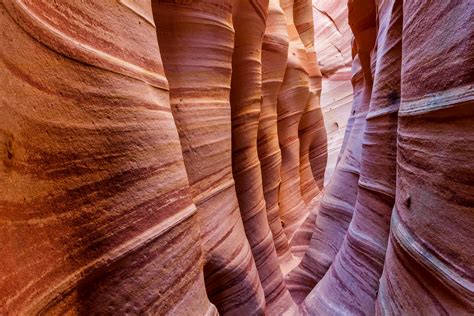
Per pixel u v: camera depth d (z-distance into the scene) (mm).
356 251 3201
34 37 1201
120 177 1577
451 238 1469
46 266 1207
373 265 2918
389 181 2697
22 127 1117
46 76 1246
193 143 2928
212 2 3217
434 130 1619
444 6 1567
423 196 1714
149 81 1916
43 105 1222
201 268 2139
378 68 3020
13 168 1072
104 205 1488
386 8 3010
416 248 1724
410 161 1899
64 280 1288
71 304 1329
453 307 1440
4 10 1060
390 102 2689
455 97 1427
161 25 2926
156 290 1685
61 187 1299
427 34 1721
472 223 1360
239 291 3109
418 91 1795
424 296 1667
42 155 1215
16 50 1107
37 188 1189
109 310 1477
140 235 1645
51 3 1324
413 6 1925
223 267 2967
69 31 1395
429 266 1597
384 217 2791
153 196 1758
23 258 1099
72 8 1434
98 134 1476
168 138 1968
